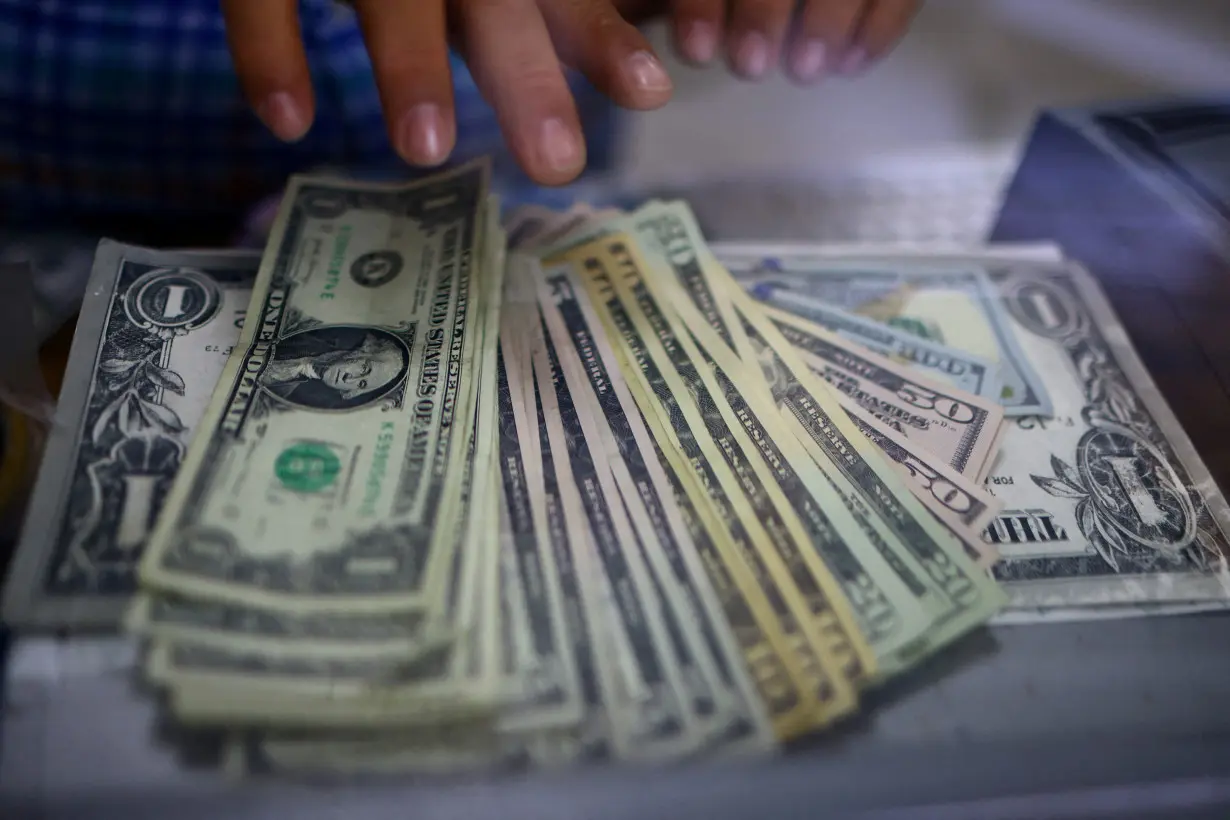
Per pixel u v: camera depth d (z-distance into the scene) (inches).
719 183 27.2
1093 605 17.6
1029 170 27.5
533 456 18.8
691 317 22.8
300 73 19.1
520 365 20.8
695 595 16.6
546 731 14.5
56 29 26.6
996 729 15.4
